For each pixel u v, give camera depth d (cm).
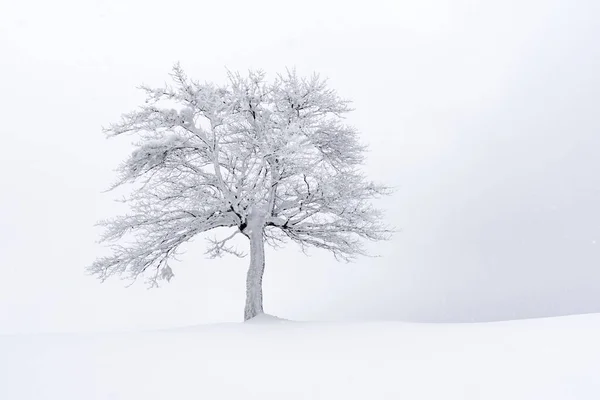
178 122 1453
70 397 497
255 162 1464
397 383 533
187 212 1495
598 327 794
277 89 1498
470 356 642
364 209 1553
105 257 1465
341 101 1543
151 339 857
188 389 523
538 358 606
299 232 1612
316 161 1508
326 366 619
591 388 485
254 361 654
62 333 986
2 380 556
